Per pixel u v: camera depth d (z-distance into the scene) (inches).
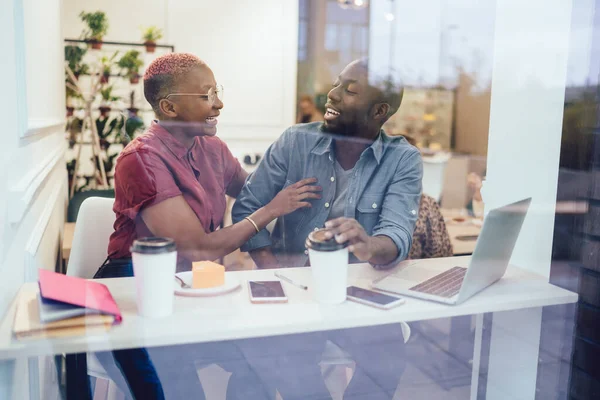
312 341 42.7
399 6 50.5
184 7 65.0
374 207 44.5
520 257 47.0
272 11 58.2
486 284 39.6
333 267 32.9
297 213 45.1
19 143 33.6
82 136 69.4
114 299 31.3
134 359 35.2
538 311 46.6
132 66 67.3
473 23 50.8
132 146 40.8
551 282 44.7
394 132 49.5
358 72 48.4
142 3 66.5
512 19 49.4
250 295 33.5
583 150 45.1
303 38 56.6
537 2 47.7
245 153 56.9
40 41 47.8
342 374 41.1
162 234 39.5
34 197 40.1
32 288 33.1
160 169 40.3
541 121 48.0
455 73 51.0
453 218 47.3
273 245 43.2
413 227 44.4
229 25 62.6
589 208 45.6
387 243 40.9
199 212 41.3
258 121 58.4
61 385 33.0
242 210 45.3
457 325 47.9
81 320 27.4
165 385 35.3
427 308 34.0
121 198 39.9
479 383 44.4
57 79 64.7
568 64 45.6
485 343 47.8
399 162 46.8
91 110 68.7
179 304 31.6
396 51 50.4
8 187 29.8
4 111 29.4
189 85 42.5
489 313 48.1
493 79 49.6
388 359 43.8
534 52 48.1
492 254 37.9
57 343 26.2
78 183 67.8
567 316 45.1
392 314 33.0
